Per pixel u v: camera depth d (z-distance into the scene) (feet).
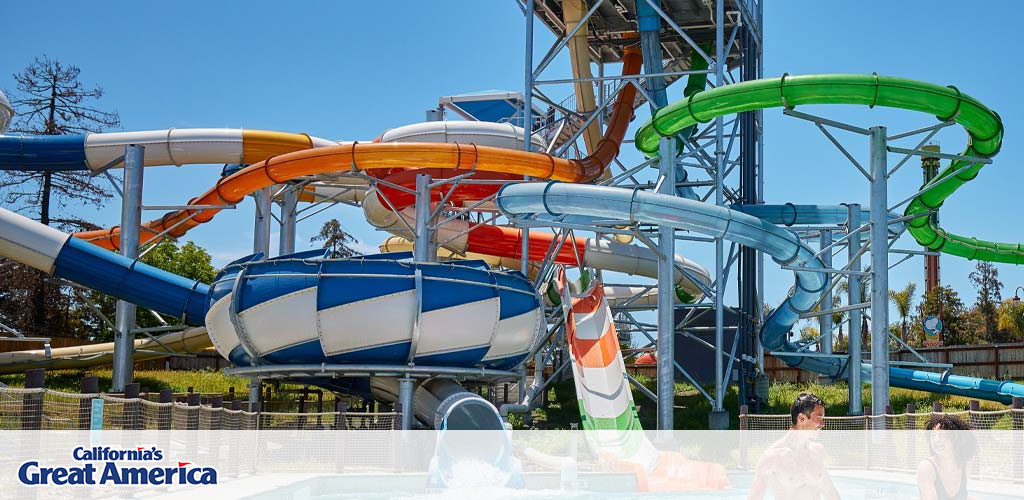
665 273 88.22
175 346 115.24
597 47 136.46
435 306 79.61
